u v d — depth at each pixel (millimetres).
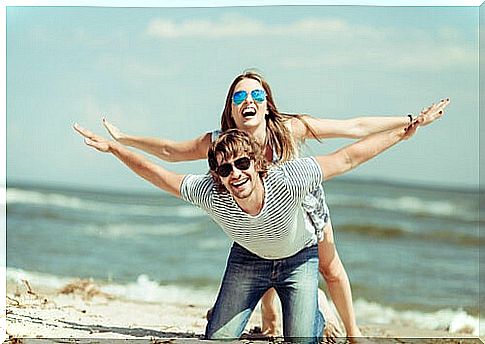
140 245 7762
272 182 5160
